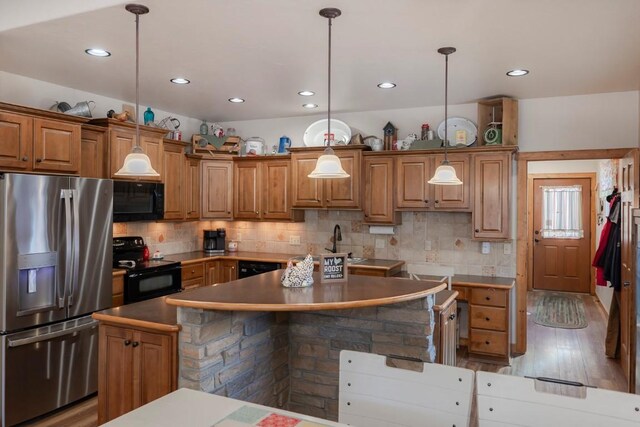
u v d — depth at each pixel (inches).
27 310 126.0
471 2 96.2
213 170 220.1
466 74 148.6
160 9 100.7
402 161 191.2
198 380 88.5
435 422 59.2
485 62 136.2
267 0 96.0
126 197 170.1
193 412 56.2
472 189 180.4
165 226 213.8
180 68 144.9
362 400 63.8
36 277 129.0
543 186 330.6
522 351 186.5
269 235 230.2
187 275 196.1
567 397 52.9
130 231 194.9
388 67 141.4
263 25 109.3
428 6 98.2
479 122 183.3
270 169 216.4
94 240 143.8
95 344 143.5
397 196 192.4
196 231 233.5
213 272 211.8
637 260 130.1
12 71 148.6
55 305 132.5
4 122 127.3
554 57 131.1
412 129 200.1
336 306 85.8
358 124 209.9
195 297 90.6
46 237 130.0
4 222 121.1
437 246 197.6
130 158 108.6
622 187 169.8
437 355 111.6
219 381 93.1
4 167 127.3
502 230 176.2
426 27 109.7
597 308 275.3
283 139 218.8
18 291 124.1
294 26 109.8
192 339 89.3
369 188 196.7
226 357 94.7
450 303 121.9
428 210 187.3
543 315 257.4
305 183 206.5
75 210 137.3
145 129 179.5
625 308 156.1
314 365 111.4
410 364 99.9
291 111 210.8
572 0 94.9
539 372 166.7
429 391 60.0
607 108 172.2
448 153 183.3
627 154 158.6
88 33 115.1
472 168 180.4
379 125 205.9
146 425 52.7
